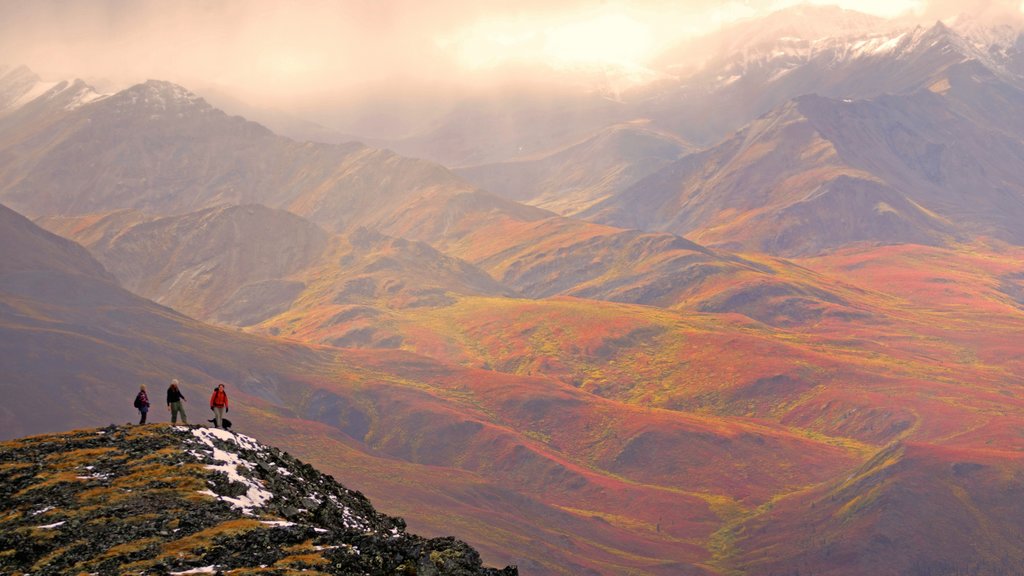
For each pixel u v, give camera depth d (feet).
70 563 150.61
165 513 166.71
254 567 141.79
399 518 215.10
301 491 199.00
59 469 190.70
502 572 148.56
